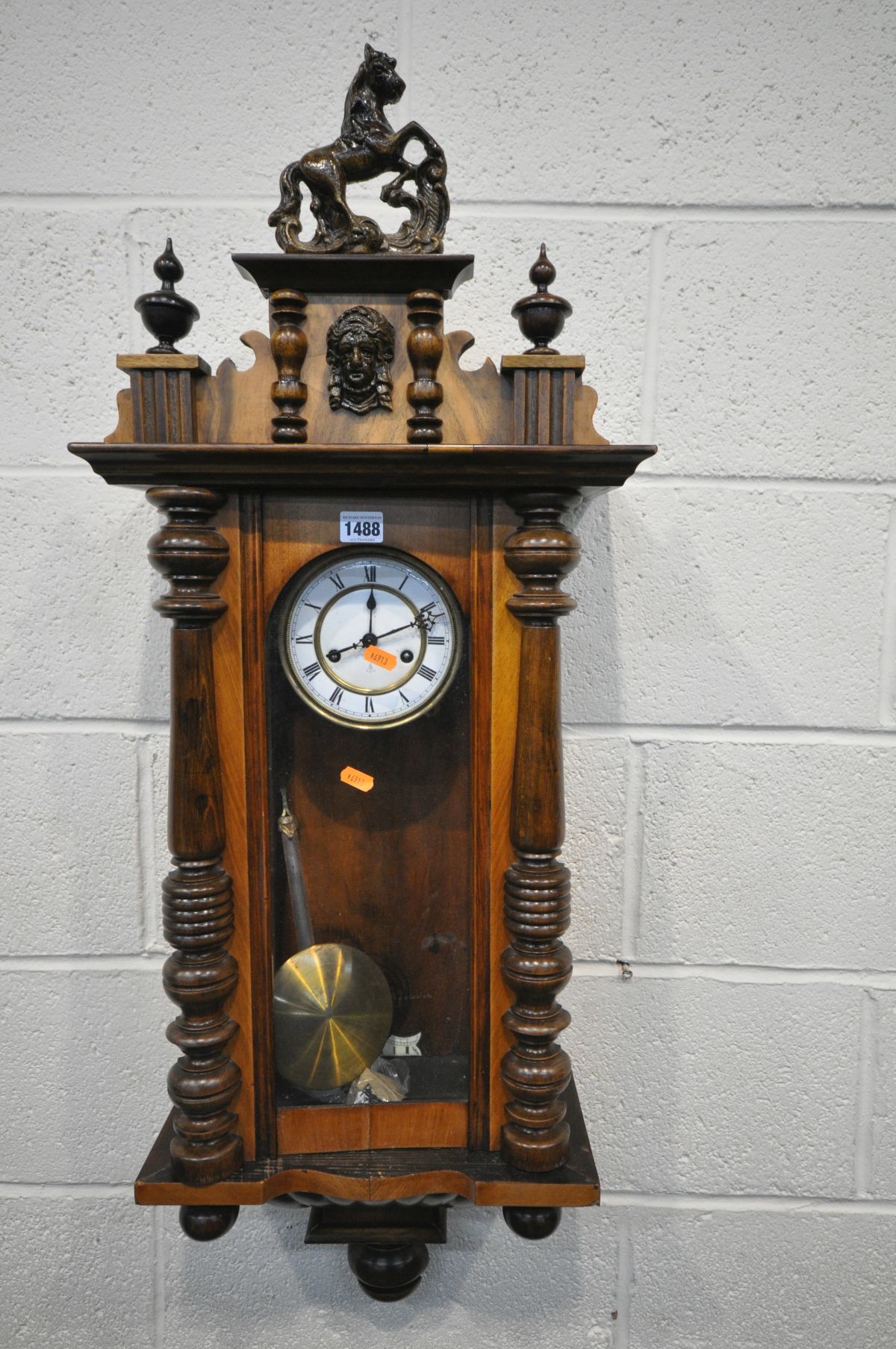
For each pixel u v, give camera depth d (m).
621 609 0.72
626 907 0.74
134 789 0.73
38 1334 0.77
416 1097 0.57
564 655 0.72
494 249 0.69
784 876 0.74
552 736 0.53
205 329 0.70
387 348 0.50
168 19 0.69
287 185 0.51
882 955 0.74
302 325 0.50
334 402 0.51
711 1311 0.76
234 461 0.49
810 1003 0.74
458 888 0.57
